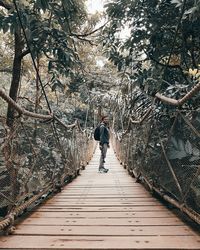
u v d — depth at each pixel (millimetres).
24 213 2691
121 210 2822
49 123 3752
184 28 3605
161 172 3102
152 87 3979
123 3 4094
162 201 3273
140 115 4672
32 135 2971
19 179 2525
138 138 4707
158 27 3871
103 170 6605
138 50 4211
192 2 3143
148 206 3012
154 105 3322
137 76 4133
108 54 4621
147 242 1833
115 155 12734
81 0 4633
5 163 2176
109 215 2613
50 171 3658
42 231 2088
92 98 11477
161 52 3992
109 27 4582
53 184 3799
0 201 2066
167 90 3188
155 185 3465
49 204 3129
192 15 2904
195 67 3688
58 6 4113
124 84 7613
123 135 7895
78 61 4461
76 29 5316
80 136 7320
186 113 2361
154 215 2605
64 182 4734
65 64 4211
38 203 3184
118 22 4355
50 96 7582
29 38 3828
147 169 3939
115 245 1777
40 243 1824
